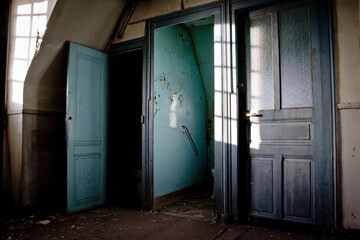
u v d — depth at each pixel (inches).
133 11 144.7
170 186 147.3
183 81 165.5
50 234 101.5
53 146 143.3
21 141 129.3
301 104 101.6
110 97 153.4
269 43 109.0
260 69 110.5
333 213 92.2
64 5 121.6
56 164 144.4
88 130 138.8
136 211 133.8
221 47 115.5
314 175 97.0
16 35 134.5
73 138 130.4
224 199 111.9
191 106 173.8
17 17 134.9
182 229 105.9
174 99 154.4
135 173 157.8
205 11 120.6
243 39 114.3
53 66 135.7
